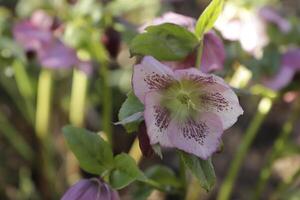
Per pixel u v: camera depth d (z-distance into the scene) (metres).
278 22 0.56
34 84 0.74
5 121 0.75
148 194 0.46
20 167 0.77
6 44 0.61
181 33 0.37
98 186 0.38
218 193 0.75
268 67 0.55
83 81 0.71
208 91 0.36
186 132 0.36
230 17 0.54
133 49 0.37
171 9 0.64
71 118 0.74
